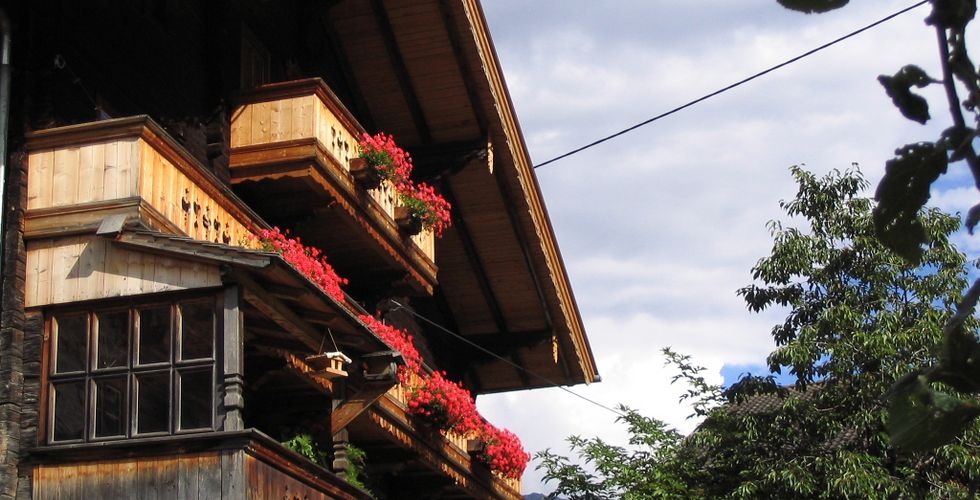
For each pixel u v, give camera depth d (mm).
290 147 14797
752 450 17656
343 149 15812
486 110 18969
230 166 14883
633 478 18531
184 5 14516
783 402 17688
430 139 19500
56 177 11547
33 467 10789
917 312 17031
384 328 15938
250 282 10992
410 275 17750
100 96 12594
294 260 13461
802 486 16312
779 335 17812
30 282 11375
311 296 11352
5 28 11484
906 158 1742
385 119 19375
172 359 10836
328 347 12664
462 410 17188
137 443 10547
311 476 11570
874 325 17062
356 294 17922
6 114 11352
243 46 15852
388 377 12922
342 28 18297
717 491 17844
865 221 17219
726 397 17984
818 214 17703
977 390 1712
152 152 11680
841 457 16172
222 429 10508
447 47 18375
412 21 18094
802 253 17484
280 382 13578
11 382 10984
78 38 12328
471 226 20719
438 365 22297
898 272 17094
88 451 10641
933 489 15633
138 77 13328
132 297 11094
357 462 15375
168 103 13875
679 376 18594
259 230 13828
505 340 22688
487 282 21875
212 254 10836
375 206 16531
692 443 18641
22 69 11766
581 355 23234
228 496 10219
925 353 16406
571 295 22297
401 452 16734
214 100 14742
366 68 18797
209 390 10648
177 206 12047
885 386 16297
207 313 10844
